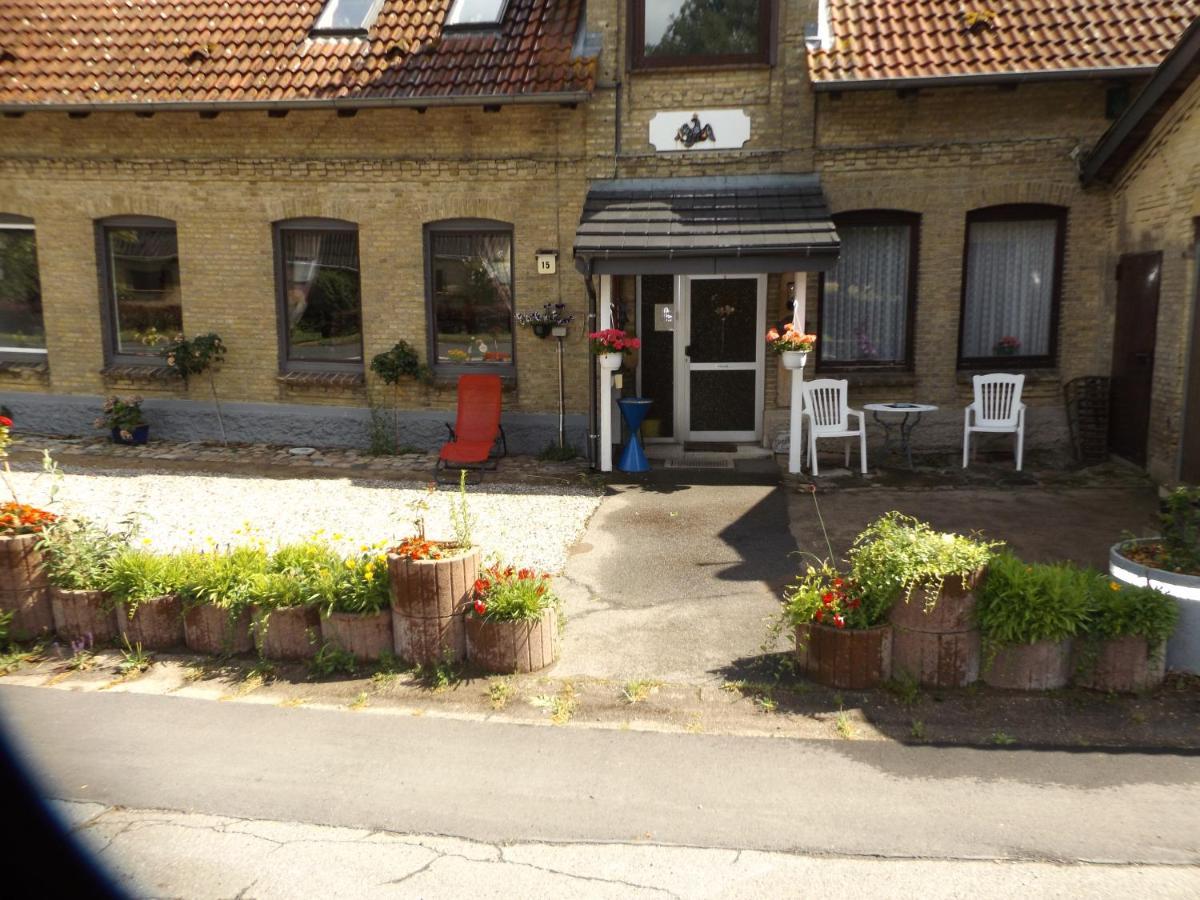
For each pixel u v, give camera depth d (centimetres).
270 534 850
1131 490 969
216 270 1222
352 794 441
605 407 1061
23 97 1162
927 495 964
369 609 575
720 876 381
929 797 432
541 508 940
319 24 1224
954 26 1091
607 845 402
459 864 390
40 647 611
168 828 414
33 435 1283
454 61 1140
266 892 374
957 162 1090
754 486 1014
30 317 1298
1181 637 533
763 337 1179
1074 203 1090
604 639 620
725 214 1041
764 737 491
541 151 1137
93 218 1234
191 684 564
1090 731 488
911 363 1142
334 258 1216
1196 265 911
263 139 1184
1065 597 516
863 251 1141
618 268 995
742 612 664
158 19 1266
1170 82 898
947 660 529
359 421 1223
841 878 378
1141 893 366
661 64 1105
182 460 1158
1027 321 1145
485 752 479
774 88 1091
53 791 444
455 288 1198
